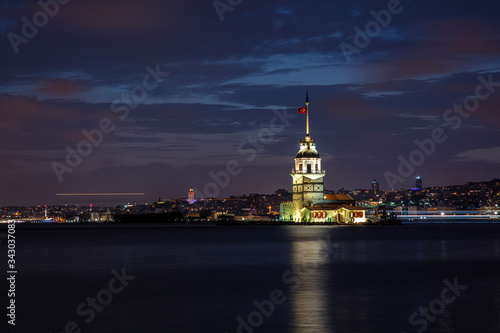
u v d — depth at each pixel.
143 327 43.03
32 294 56.84
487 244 131.38
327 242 138.12
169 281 65.88
